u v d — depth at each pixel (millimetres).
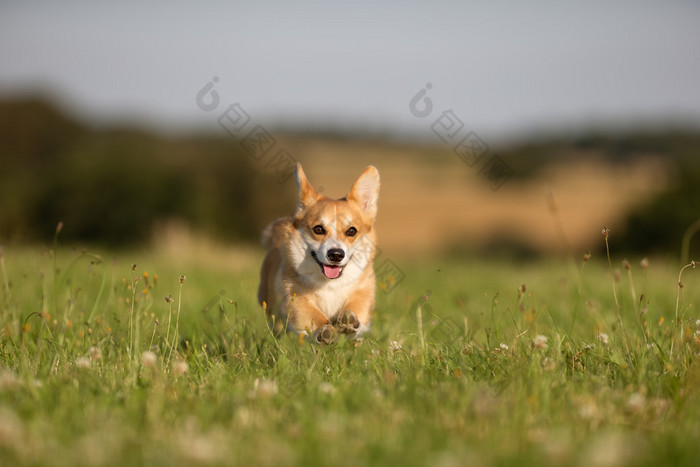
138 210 40312
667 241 33625
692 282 13992
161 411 5242
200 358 7160
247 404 5469
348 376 6578
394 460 4375
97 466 4152
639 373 6266
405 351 7316
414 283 14758
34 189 42406
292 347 7461
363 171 9195
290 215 9406
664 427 5023
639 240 34281
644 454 4352
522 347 7098
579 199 62219
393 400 5559
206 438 4656
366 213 9273
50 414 5133
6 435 4387
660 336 7848
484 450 4480
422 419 5137
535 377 5922
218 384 5996
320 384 6000
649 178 63344
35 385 5652
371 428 4934
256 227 42875
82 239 40688
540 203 63469
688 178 34438
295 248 8734
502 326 8828
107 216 40500
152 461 4227
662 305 11109
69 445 4504
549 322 9500
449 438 4742
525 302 11305
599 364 6785
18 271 13281
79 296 10477
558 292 12766
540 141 69500
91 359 6762
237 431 4902
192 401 5504
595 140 69188
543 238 53750
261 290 9836
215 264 17938
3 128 56719
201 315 9625
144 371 6484
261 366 6965
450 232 54531
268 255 9734
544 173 68250
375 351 7492
